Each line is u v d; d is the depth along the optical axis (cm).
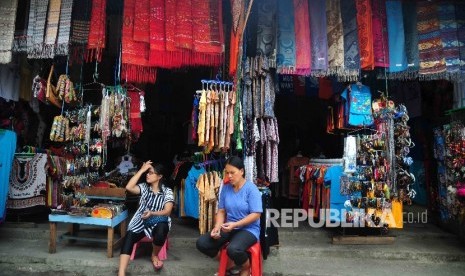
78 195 423
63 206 414
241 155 445
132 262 377
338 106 482
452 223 476
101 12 402
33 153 490
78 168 428
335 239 441
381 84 511
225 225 308
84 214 388
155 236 361
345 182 431
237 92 394
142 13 396
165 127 671
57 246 421
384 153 427
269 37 414
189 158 578
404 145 430
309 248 424
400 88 539
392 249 425
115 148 613
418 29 414
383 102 445
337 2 419
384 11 421
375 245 440
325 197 473
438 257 412
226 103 400
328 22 418
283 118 631
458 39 404
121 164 562
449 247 435
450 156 457
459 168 436
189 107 629
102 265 372
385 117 431
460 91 461
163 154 679
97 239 402
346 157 434
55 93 438
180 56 398
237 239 310
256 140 407
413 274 374
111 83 537
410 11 423
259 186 412
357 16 414
